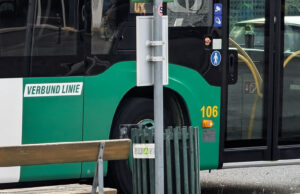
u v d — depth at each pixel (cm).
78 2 1725
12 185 1858
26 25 1683
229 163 1908
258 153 1947
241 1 1908
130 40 1775
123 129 1510
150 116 1838
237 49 1909
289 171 2328
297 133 1988
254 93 1938
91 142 1330
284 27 1962
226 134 1912
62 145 1312
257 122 1947
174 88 1817
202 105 1855
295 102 1981
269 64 1948
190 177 1519
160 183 1417
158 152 1414
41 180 1712
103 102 1747
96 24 1741
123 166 1806
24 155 1292
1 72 1661
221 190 2003
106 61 1748
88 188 1420
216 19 1866
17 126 1675
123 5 1767
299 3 1972
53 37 1703
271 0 1942
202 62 1852
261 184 2103
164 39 1423
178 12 1823
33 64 1688
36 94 1688
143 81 1408
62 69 1709
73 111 1720
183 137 1509
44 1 1697
